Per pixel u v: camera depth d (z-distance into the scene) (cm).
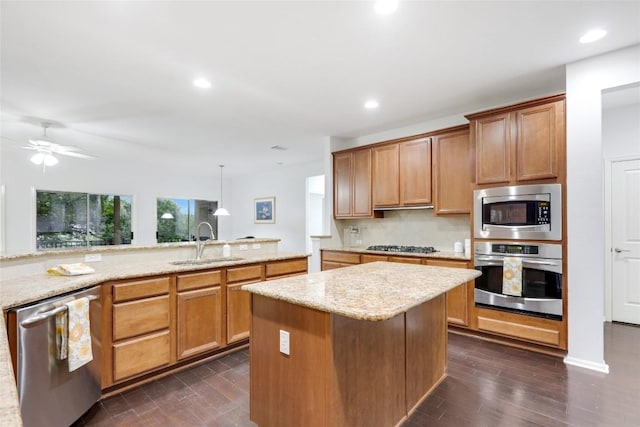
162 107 359
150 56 248
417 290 175
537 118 291
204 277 282
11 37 219
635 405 211
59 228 603
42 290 184
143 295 244
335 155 496
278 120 412
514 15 201
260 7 191
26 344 164
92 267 270
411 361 208
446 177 379
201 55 247
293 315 167
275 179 786
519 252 301
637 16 202
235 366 276
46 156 392
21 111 366
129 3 185
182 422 200
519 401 217
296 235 736
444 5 191
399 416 195
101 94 320
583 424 192
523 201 297
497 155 314
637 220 365
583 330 265
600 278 258
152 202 745
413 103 354
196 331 275
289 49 240
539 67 272
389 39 227
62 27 208
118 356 229
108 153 602
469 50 244
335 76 286
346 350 159
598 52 249
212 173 842
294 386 166
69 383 189
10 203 543
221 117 397
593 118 258
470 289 335
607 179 379
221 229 890
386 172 436
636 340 319
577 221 267
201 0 184
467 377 251
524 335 297
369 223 497
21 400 161
